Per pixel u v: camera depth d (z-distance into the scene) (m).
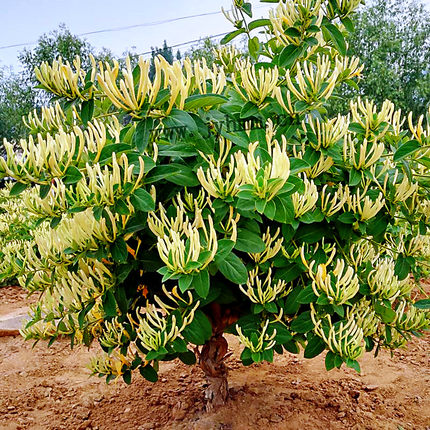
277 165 1.62
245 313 2.49
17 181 1.66
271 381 3.49
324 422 2.78
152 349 2.01
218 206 1.84
